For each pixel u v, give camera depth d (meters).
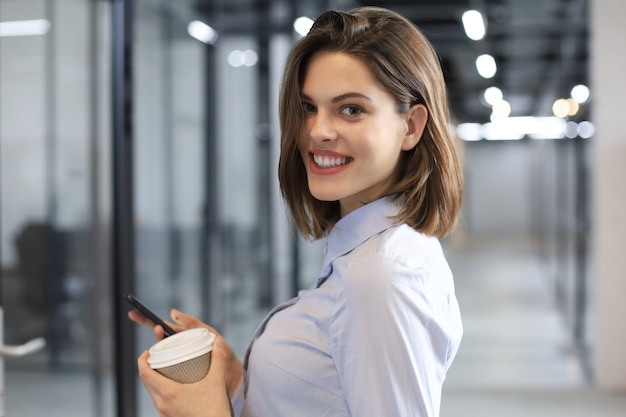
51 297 3.11
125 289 3.19
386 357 0.84
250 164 5.72
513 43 6.32
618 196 4.57
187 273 4.64
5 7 2.75
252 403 1.00
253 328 5.75
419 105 0.98
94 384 3.43
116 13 3.10
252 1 5.32
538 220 13.40
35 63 2.95
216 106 4.95
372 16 0.98
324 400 0.95
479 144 21.84
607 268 4.61
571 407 4.28
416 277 0.87
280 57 5.57
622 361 4.61
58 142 3.12
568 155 6.38
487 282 10.14
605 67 4.56
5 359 2.83
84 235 3.36
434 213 1.00
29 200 2.95
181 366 0.94
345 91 0.94
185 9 4.55
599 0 4.55
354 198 1.04
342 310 0.87
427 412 0.86
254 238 5.75
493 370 5.24
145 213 4.10
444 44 6.37
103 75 3.32
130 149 3.15
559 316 7.38
